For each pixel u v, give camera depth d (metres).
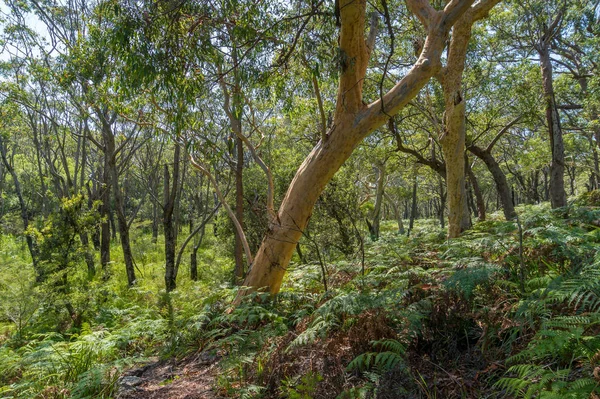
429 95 14.09
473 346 3.55
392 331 3.54
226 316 5.29
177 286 11.37
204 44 5.71
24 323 8.84
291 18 5.56
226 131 10.35
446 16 5.75
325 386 3.29
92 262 13.25
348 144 6.03
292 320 5.36
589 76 15.94
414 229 23.06
